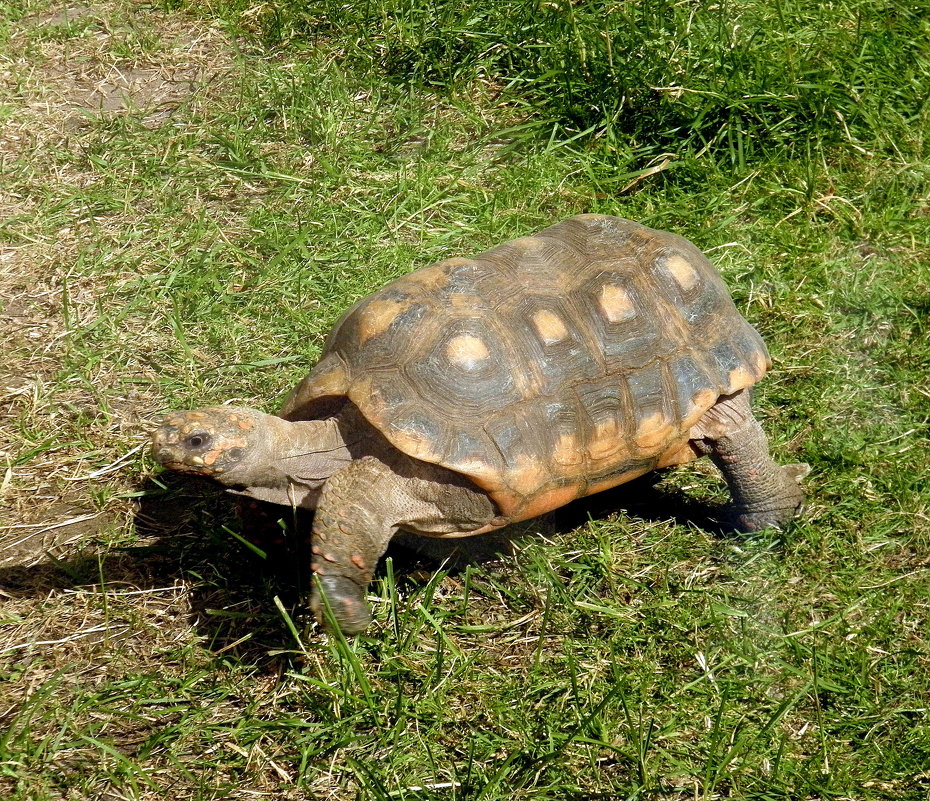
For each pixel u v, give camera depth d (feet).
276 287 15.12
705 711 9.85
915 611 10.78
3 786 9.26
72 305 14.97
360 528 9.76
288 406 10.94
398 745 9.49
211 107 18.85
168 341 14.39
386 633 10.52
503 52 19.42
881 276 15.03
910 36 18.56
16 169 17.48
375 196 16.80
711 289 11.41
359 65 19.66
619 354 10.66
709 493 12.35
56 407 13.42
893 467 12.27
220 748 9.61
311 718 9.91
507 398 10.14
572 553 11.55
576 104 18.16
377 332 10.43
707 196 16.47
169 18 21.57
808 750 9.58
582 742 9.54
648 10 18.56
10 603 11.04
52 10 21.86
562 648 10.53
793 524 11.71
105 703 9.98
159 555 11.59
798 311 14.52
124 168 17.47
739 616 10.78
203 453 10.08
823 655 10.25
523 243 11.28
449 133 18.04
